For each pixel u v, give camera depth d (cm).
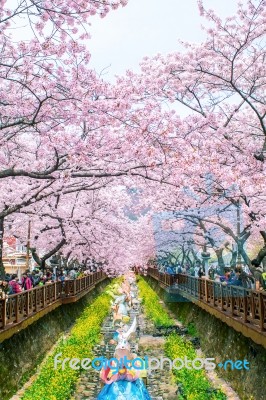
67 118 1202
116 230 3020
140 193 2306
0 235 1941
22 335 1669
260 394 1150
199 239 3247
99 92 1180
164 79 1440
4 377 1322
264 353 1205
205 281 2205
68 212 2583
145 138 1285
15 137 1593
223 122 1616
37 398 1178
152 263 6362
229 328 1664
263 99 1645
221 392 1305
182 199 1936
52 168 1173
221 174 1415
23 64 1042
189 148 1388
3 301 1335
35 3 916
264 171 1473
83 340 2031
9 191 1991
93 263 4322
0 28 951
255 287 1455
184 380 1456
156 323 2723
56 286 2545
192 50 1499
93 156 1362
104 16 962
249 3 1434
